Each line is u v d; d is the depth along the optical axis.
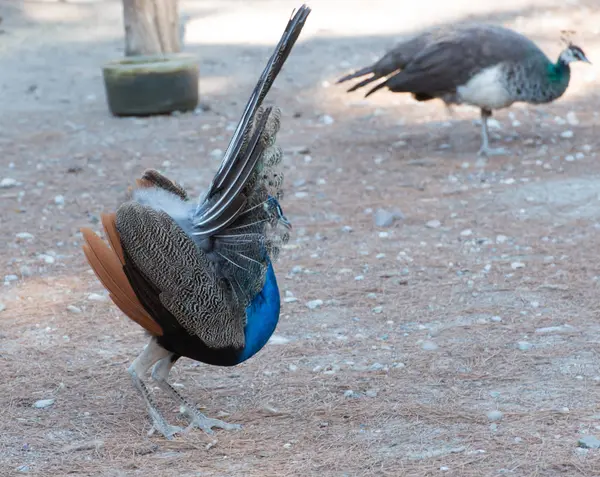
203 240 7.04
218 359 7.10
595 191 13.65
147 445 7.20
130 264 6.71
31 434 7.41
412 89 15.79
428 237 12.25
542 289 10.30
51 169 16.12
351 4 32.62
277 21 30.27
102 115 20.06
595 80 21.30
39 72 24.45
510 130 17.66
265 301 7.17
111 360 8.84
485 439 7.04
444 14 29.73
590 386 7.93
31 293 10.66
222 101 20.97
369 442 7.09
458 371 8.34
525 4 30.36
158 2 20.91
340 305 10.11
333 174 15.39
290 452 6.99
